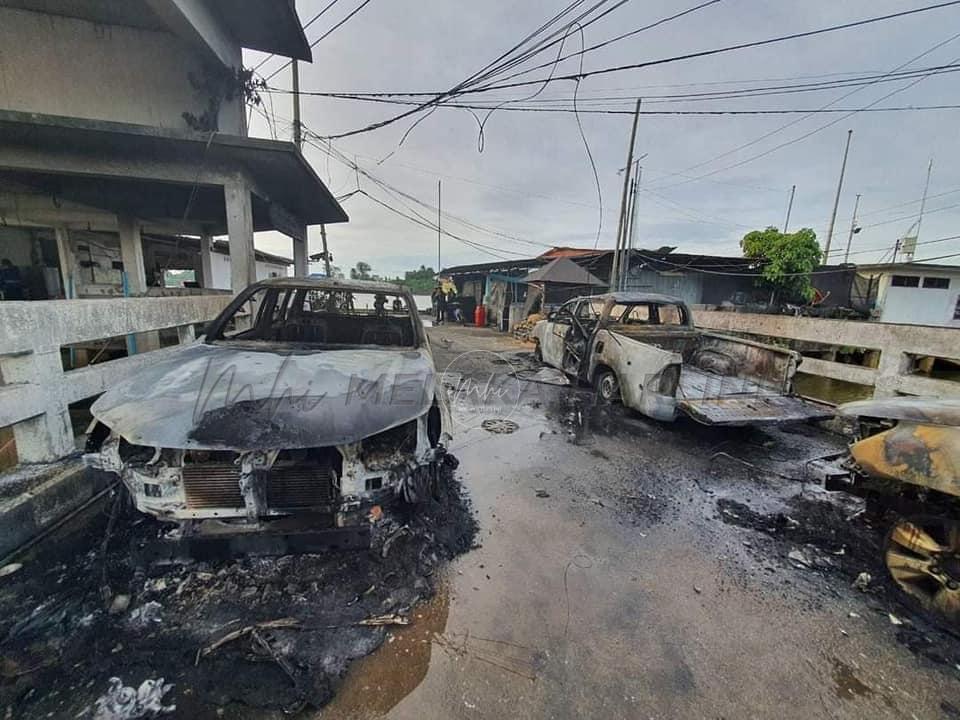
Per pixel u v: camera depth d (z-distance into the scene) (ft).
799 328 18.13
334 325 11.99
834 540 8.55
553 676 5.24
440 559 7.41
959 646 5.94
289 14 18.78
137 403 6.40
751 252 51.98
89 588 6.33
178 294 25.98
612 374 17.43
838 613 6.53
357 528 6.43
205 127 18.48
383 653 5.48
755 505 9.97
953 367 15.70
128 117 17.35
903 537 6.80
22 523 7.20
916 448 6.55
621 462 12.26
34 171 16.29
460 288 70.13
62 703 4.65
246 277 18.10
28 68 16.17
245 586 6.48
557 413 16.84
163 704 4.69
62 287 33.04
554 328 23.48
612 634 5.94
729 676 5.35
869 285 56.65
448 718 4.68
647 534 8.57
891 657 5.73
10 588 6.31
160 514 6.15
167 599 6.17
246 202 18.02
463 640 5.74
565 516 9.16
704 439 14.32
